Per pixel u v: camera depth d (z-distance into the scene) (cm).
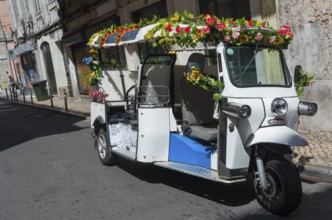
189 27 498
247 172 473
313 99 785
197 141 543
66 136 1102
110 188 603
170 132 577
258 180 466
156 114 567
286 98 471
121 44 668
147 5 1302
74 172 711
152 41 571
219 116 473
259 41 493
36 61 2761
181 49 611
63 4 2089
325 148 669
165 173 657
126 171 686
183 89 564
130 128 652
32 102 2250
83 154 850
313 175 574
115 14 1507
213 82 480
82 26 1853
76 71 2150
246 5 927
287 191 428
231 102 457
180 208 499
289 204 431
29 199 585
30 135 1179
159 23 557
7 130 1327
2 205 568
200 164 523
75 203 552
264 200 461
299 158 624
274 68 500
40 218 509
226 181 463
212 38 484
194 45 502
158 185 598
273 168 439
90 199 563
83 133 1128
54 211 529
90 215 504
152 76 629
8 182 684
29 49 2733
